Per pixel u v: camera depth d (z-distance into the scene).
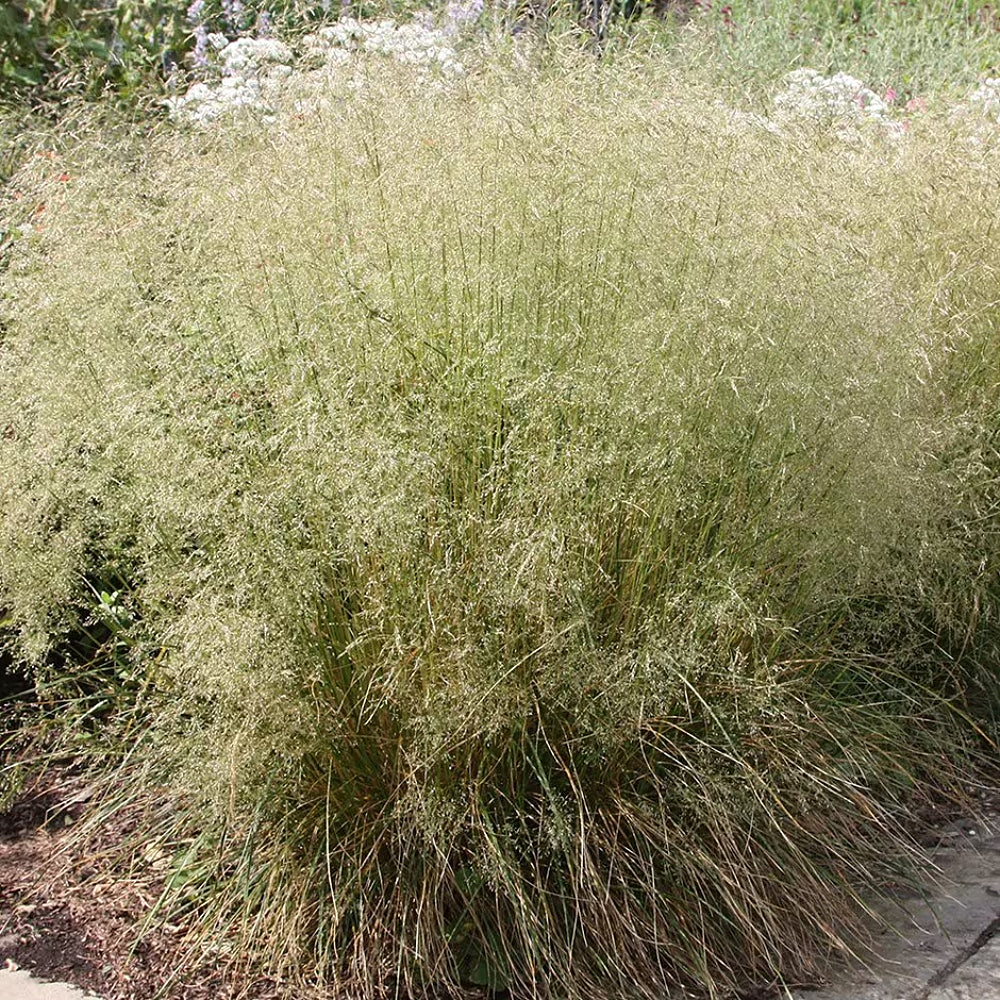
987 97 5.39
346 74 3.52
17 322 3.38
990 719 3.95
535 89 3.43
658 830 2.87
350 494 2.79
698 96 3.54
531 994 2.79
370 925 2.87
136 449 2.96
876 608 3.77
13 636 3.64
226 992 2.83
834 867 3.10
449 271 3.18
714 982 2.86
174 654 2.92
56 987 2.85
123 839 3.34
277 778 2.92
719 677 3.02
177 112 3.88
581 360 3.05
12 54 6.12
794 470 3.17
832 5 12.18
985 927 3.07
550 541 2.72
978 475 3.88
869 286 3.25
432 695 2.76
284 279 3.07
